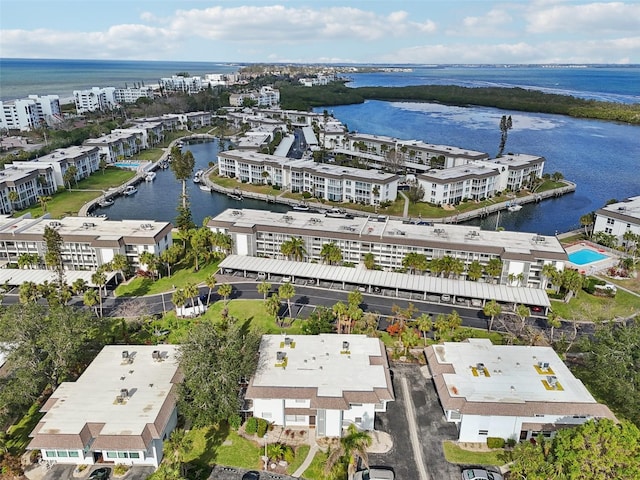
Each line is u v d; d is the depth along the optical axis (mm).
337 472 78562
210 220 169000
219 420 86250
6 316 98125
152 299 138500
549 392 87438
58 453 79875
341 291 143375
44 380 94812
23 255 150750
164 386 89688
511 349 100250
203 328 93062
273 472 79625
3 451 79875
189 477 78062
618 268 158250
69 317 100062
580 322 128125
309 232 157125
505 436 85750
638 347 94250
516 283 144125
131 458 81000
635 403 85250
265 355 96750
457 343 102000
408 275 143625
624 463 64875
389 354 111000
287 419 90125
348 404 84625
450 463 81562
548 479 66500
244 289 143875
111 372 93625
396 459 82188
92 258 153375
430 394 98250
